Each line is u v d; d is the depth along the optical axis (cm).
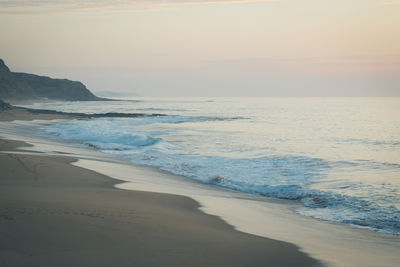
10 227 676
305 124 5322
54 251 582
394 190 1404
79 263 543
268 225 919
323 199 1267
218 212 1002
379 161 2156
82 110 9519
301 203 1241
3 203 860
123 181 1362
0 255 545
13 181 1199
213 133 3856
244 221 930
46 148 2209
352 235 900
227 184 1492
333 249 757
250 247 710
